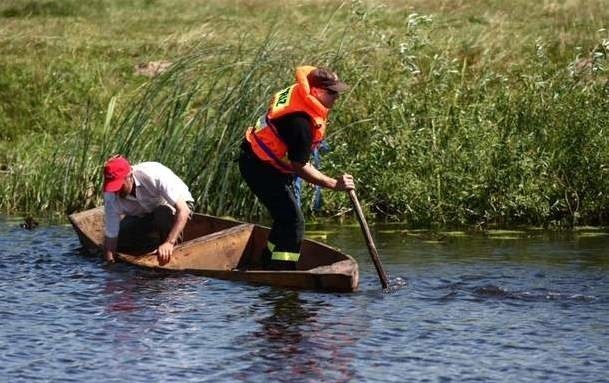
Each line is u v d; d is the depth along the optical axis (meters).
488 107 37.50
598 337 23.80
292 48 37.28
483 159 36.03
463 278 28.81
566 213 36.12
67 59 54.69
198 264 30.25
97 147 39.62
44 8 72.19
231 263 30.73
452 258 31.16
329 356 22.73
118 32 64.06
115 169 29.89
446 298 26.97
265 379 21.45
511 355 22.72
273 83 36.19
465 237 34.06
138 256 30.44
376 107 38.00
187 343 23.64
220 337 24.02
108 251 30.41
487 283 28.27
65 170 38.97
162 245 29.59
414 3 67.69
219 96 37.22
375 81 38.28
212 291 27.66
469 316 25.44
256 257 31.00
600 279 28.56
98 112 46.00
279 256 28.86
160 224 30.78
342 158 37.12
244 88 36.25
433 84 38.50
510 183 35.81
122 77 51.75
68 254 31.91
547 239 33.59
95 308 26.27
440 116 37.44
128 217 31.16
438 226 35.81
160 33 63.31
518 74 40.75
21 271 29.89
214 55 37.62
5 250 32.53
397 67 39.34
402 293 27.45
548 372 21.72
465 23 61.88
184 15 69.50
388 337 23.92
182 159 36.72
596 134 36.16
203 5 72.81
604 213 36.03
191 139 36.91
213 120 36.66
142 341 23.80
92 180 38.53
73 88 49.72
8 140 46.16
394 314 25.59
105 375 21.75
